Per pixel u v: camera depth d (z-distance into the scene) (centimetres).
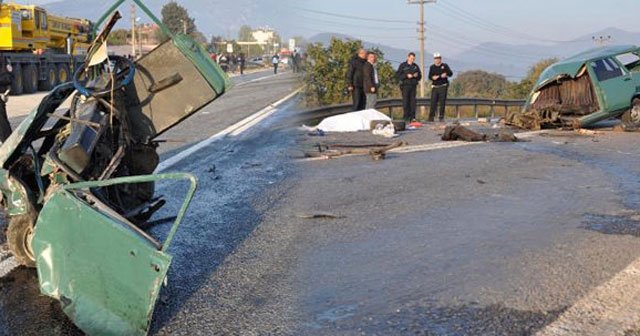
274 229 614
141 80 601
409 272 485
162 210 686
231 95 2845
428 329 382
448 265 499
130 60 588
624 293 432
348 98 3275
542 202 723
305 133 1403
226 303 429
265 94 2884
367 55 1664
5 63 972
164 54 611
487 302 421
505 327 382
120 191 560
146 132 604
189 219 650
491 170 938
